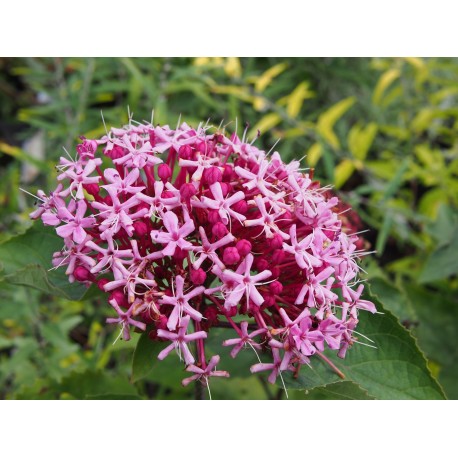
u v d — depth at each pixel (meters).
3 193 0.31
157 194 0.14
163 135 0.16
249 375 0.19
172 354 0.23
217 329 0.19
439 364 0.27
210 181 0.15
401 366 0.17
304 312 0.14
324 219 0.15
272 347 0.14
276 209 0.15
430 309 0.28
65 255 0.15
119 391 0.22
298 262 0.14
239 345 0.14
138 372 0.15
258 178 0.15
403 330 0.17
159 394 0.26
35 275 0.15
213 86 0.31
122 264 0.14
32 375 0.27
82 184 0.15
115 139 0.16
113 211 0.14
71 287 0.17
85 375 0.22
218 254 0.15
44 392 0.22
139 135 0.17
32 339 0.27
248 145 0.16
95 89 0.31
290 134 0.31
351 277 0.15
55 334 0.26
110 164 0.22
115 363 0.31
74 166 0.16
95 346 0.29
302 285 0.15
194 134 0.17
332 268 0.14
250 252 0.15
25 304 0.26
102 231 0.14
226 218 0.14
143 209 0.14
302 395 0.22
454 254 0.26
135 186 0.15
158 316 0.14
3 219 0.30
